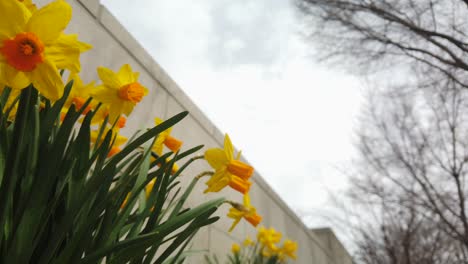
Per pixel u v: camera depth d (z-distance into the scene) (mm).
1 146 307
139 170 395
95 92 388
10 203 292
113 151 440
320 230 4574
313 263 3357
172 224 365
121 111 387
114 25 1089
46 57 251
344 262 4770
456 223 2312
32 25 247
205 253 1406
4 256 281
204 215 358
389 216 2830
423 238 2729
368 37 1917
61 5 253
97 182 306
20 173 318
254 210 528
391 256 2729
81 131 343
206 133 1639
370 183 2658
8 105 346
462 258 2562
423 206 2252
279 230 2566
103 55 1007
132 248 321
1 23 241
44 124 329
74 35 266
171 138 487
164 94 1320
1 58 242
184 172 1346
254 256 1677
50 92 249
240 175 450
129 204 352
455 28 1701
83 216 327
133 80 406
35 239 302
